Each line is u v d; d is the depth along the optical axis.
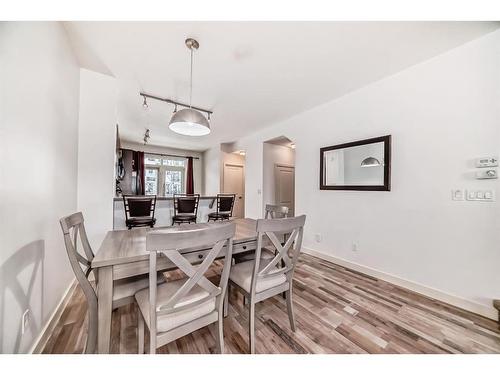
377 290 2.09
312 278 2.38
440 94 1.94
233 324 1.56
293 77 2.37
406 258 2.16
